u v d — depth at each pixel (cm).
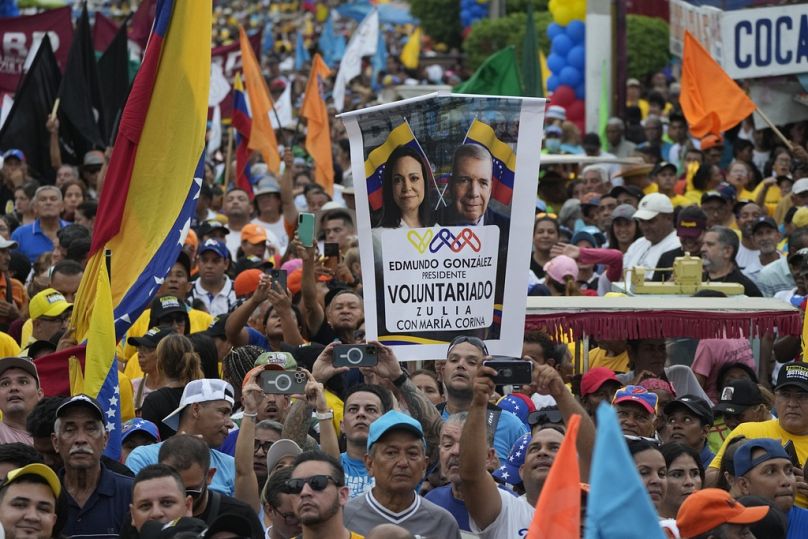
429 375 2495
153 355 2752
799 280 3275
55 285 3119
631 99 6569
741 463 2108
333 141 6850
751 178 4931
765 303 2758
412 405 2222
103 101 4838
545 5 11038
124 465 2202
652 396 2370
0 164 4694
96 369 2370
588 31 6088
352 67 8031
